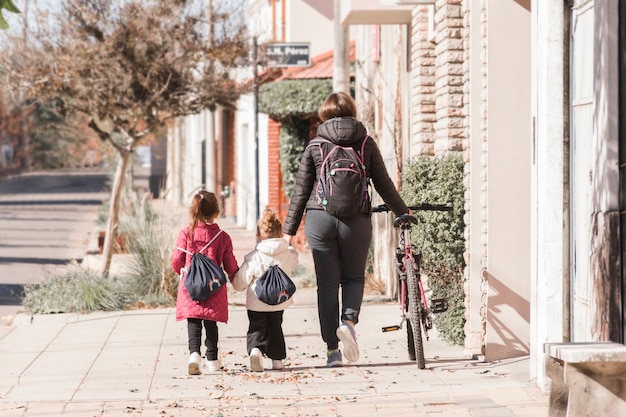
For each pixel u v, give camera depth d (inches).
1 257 1389.0
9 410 444.8
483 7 555.5
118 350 612.1
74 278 863.7
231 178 2156.7
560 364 349.7
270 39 1226.0
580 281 447.5
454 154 594.6
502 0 547.5
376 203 900.0
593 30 428.1
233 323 719.7
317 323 710.5
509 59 550.0
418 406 439.8
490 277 553.9
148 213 1184.8
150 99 1025.5
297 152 1418.6
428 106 677.9
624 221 379.2
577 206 451.8
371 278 906.1
